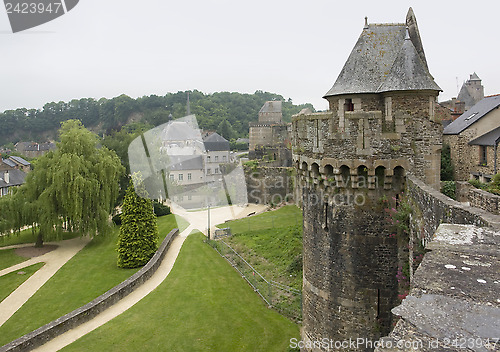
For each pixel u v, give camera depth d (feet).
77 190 103.19
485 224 22.07
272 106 256.11
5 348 48.78
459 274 15.08
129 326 59.26
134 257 90.48
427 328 11.66
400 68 39.83
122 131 131.75
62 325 56.75
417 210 34.14
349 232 40.78
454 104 124.77
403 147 38.73
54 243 114.01
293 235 98.32
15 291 77.05
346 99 43.83
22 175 217.56
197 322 60.34
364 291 40.45
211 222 110.93
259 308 64.85
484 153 75.25
